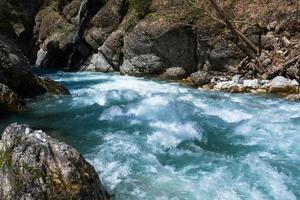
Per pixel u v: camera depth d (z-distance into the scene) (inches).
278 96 623.8
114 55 989.8
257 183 330.0
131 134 450.6
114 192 318.3
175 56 840.3
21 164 278.2
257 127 466.9
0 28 1346.0
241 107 551.5
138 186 327.3
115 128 476.1
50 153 284.2
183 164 367.9
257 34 749.9
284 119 493.4
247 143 420.8
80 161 286.8
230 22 725.9
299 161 370.3
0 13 1402.6
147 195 314.2
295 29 725.3
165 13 873.5
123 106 543.8
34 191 267.4
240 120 495.8
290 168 355.9
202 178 339.6
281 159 375.9
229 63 767.1
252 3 794.8
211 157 383.2
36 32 1387.8
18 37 1405.0
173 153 394.0
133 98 634.2
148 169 357.4
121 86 775.1
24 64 656.4
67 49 1177.4
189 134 446.3
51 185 270.7
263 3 778.2
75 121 517.3
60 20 1301.7
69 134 464.8
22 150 285.9
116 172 350.6
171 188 323.3
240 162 369.4
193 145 416.5
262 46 744.3
